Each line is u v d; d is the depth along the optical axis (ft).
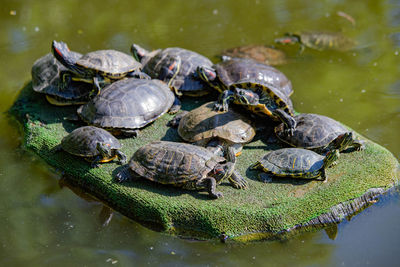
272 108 34.32
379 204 29.94
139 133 35.50
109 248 26.53
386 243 26.71
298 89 43.14
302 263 25.35
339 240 27.09
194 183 28.04
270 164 29.86
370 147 33.78
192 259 25.72
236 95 33.14
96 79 37.58
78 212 29.58
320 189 29.35
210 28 56.34
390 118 38.65
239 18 59.16
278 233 27.45
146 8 62.54
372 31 54.70
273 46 51.08
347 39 51.52
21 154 35.17
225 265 25.25
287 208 27.89
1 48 51.42
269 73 39.65
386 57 48.67
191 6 63.10
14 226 28.14
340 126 33.27
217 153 31.35
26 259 25.62
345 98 41.68
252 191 29.22
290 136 32.91
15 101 41.34
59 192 31.42
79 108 36.42
